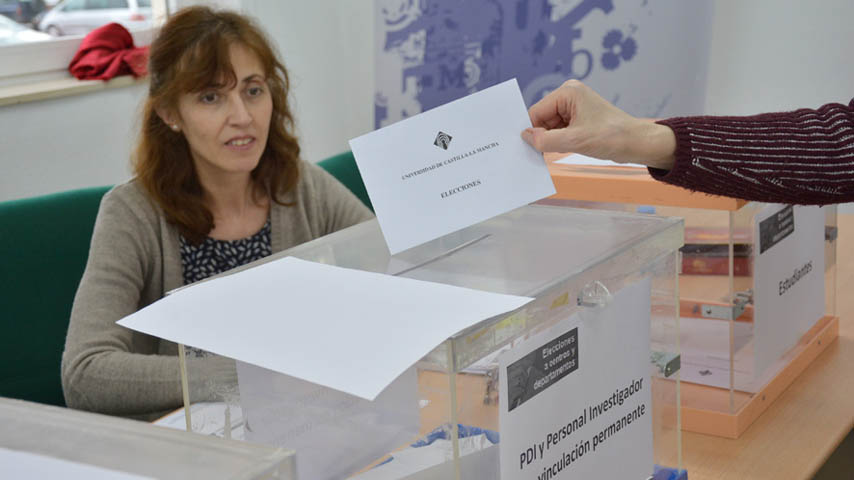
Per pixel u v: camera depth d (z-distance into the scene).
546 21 2.53
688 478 0.95
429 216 0.73
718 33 2.54
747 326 1.06
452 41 2.74
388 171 0.73
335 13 3.23
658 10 2.34
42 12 2.65
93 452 0.44
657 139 0.86
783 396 1.15
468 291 0.64
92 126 2.59
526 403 0.63
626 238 0.76
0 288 1.54
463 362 0.57
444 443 0.58
